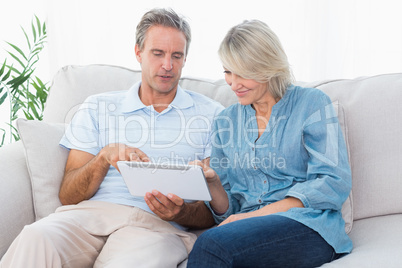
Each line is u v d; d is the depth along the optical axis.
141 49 1.68
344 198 1.35
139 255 1.34
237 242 1.14
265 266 1.18
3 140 2.66
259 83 1.43
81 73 1.86
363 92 1.59
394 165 1.49
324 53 2.49
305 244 1.22
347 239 1.36
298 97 1.46
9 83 2.43
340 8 2.45
